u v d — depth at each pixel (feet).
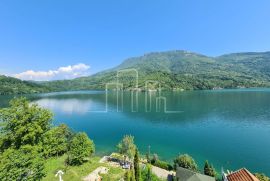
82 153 186.70
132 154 213.46
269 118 507.30
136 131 433.07
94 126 486.79
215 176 183.52
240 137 370.12
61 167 158.40
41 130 115.24
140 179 160.35
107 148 315.78
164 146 329.52
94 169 164.14
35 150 102.17
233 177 146.41
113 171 168.25
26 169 75.82
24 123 112.78
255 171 234.58
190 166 196.95
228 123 475.72
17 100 117.29
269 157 274.16
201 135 390.01
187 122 501.56
